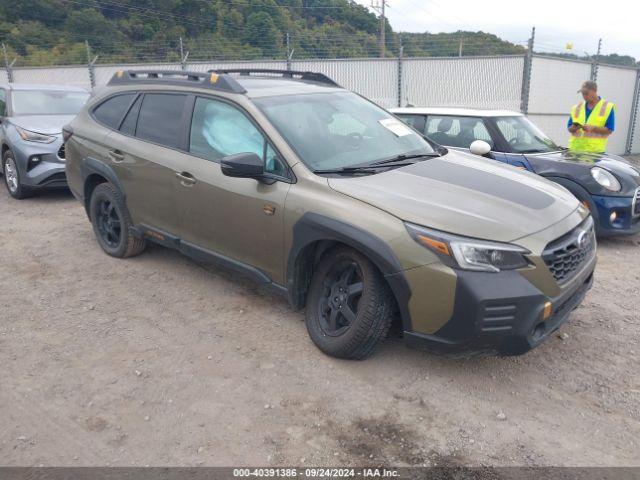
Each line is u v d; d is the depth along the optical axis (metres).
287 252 3.87
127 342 4.08
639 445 3.03
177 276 5.24
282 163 3.93
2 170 8.66
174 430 3.14
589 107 7.88
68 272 5.36
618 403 3.39
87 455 2.95
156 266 5.46
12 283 5.12
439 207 3.41
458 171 4.05
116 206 5.33
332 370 3.70
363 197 3.54
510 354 3.34
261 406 3.35
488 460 2.91
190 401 3.39
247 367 3.75
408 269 3.27
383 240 3.34
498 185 3.84
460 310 3.18
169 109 4.86
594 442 3.05
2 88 9.25
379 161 4.13
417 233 3.27
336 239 3.52
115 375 3.66
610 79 17.02
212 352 3.94
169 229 4.84
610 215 6.26
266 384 3.56
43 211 7.63
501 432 3.13
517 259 3.21
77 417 3.25
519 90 15.55
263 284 4.14
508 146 6.99
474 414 3.28
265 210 3.93
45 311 4.56
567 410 3.33
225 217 4.24
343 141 4.24
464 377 3.64
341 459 2.92
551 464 2.88
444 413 3.28
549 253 3.28
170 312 4.54
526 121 7.61
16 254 5.87
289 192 3.82
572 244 3.50
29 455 2.95
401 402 3.38
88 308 4.61
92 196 5.64
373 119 4.74
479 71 15.73
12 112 8.71
